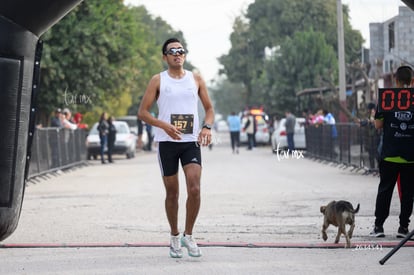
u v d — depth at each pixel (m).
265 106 82.50
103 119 48.22
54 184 31.27
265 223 18.33
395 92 15.48
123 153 53.44
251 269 12.77
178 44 13.73
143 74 75.56
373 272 12.44
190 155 13.62
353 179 31.47
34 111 14.41
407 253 14.12
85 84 49.38
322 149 45.56
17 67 13.75
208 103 13.96
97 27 49.56
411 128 15.54
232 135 58.78
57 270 12.84
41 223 18.58
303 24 88.12
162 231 17.14
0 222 13.79
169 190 13.77
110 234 16.73
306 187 27.84
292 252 14.34
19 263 13.45
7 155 13.73
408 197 15.70
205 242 15.38
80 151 45.19
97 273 12.55
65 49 48.50
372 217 19.08
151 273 12.52
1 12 13.41
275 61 79.44
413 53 38.47
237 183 29.97
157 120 13.45
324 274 12.33
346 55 67.62
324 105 58.00
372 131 32.81
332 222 14.98
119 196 25.45
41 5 13.63
